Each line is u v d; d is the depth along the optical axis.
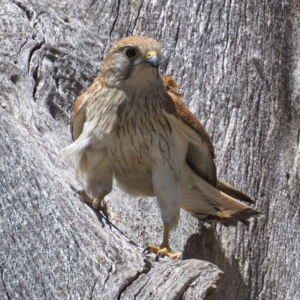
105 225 9.13
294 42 13.63
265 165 12.18
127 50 9.46
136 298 7.98
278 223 11.79
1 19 12.30
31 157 9.48
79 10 12.97
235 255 11.21
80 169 9.84
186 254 10.29
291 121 12.85
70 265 8.31
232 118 12.41
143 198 10.82
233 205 10.56
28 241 8.44
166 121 9.66
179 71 12.65
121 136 9.58
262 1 13.65
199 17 13.20
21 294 7.96
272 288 11.27
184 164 10.21
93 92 9.76
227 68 12.83
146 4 13.16
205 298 8.03
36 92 11.27
